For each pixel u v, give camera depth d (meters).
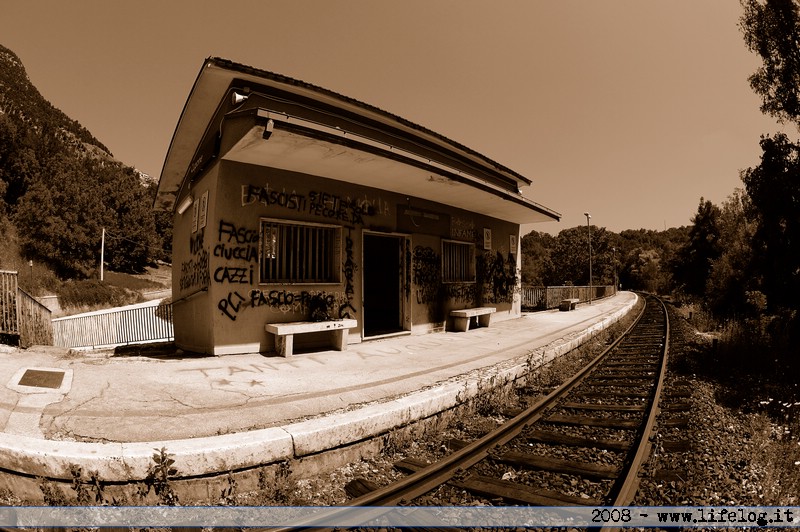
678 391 7.13
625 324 19.00
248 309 8.37
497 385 7.12
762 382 7.83
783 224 9.82
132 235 63.84
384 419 5.00
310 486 4.13
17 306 8.73
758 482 4.11
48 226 41.06
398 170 9.03
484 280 15.26
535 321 16.77
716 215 28.62
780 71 9.60
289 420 4.88
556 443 5.11
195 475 3.78
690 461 4.40
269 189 8.70
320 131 6.95
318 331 9.31
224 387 6.02
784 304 10.21
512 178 16.86
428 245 12.42
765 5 9.84
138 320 16.91
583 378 8.49
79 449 3.69
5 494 3.55
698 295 28.69
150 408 4.99
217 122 8.98
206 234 8.41
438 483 4.00
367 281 13.77
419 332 12.09
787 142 9.64
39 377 5.75
